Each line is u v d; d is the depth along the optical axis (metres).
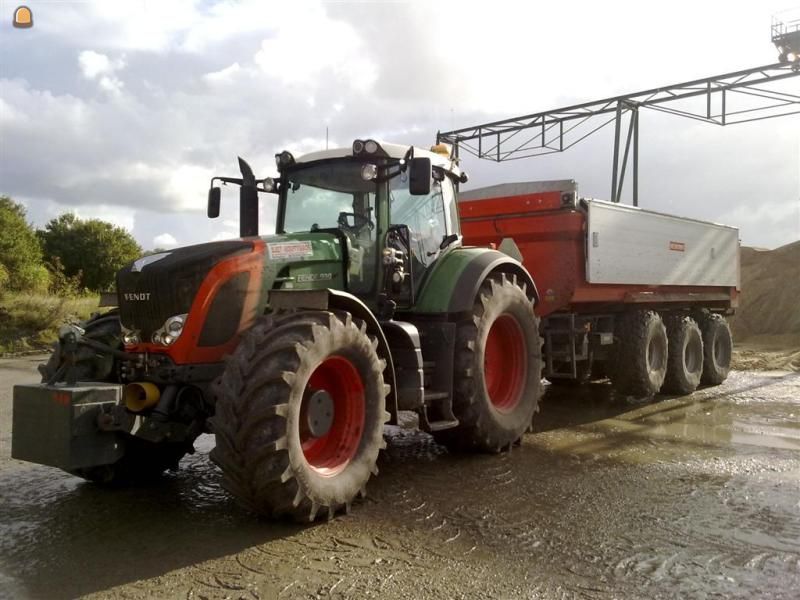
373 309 5.43
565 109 20.06
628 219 8.80
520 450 6.22
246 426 3.81
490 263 6.03
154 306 4.53
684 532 4.03
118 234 41.16
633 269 8.86
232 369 3.97
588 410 8.39
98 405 4.00
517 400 6.39
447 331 5.64
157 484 5.09
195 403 4.66
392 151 5.57
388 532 4.02
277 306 4.51
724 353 11.15
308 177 5.84
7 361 13.98
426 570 3.46
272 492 3.91
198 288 4.49
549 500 4.67
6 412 8.02
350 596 3.17
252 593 3.20
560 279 8.00
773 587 3.28
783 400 9.31
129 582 3.32
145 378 4.56
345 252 5.36
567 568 3.50
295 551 3.72
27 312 17.66
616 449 6.25
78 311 18.61
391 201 5.60
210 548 3.76
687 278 10.30
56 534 3.99
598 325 8.93
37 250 30.03
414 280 5.86
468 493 4.84
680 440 6.63
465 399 5.71
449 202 6.48
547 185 8.17
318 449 4.43
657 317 9.23
